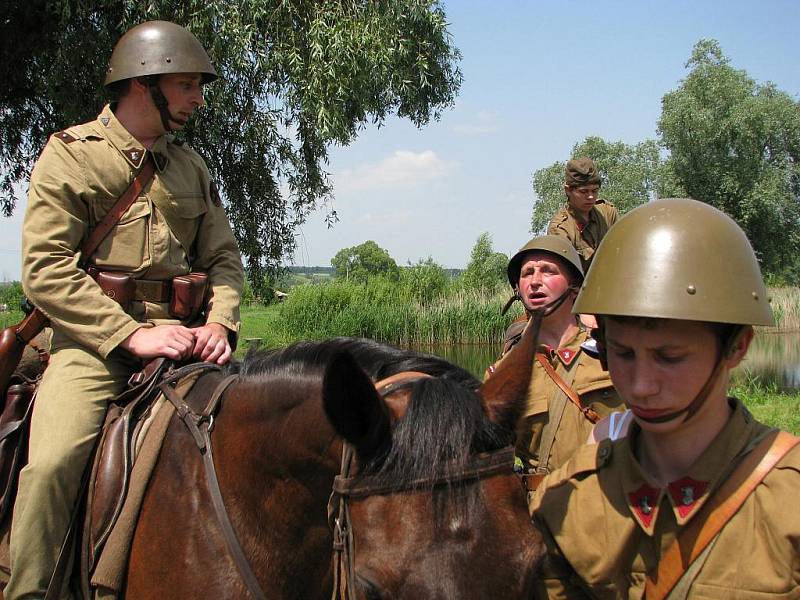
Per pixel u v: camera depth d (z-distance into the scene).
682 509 1.59
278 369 2.30
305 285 20.75
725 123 33.22
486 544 1.63
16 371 3.01
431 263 21.89
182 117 3.08
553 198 49.38
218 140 10.46
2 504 2.62
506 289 22.19
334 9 9.48
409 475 1.70
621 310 1.52
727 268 1.53
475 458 1.73
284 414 2.20
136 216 2.96
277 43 9.38
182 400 2.51
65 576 2.48
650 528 1.63
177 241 3.09
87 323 2.71
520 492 1.76
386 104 10.48
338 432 1.80
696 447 1.62
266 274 12.13
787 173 33.56
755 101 33.41
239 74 9.70
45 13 10.13
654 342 1.53
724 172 33.78
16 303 23.50
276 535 2.18
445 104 11.96
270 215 11.73
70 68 9.60
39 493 2.45
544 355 3.19
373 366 2.20
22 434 2.73
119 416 2.60
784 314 21.92
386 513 1.70
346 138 9.29
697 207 1.61
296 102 9.61
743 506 1.55
